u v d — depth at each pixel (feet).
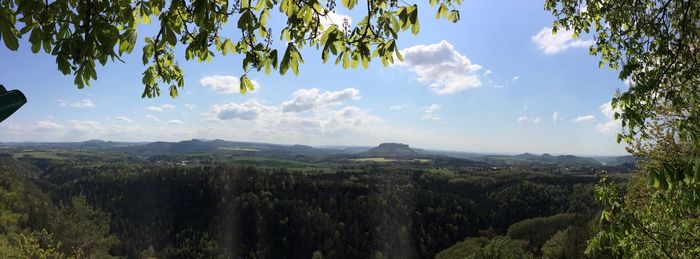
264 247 245.65
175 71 13.08
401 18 9.05
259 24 10.00
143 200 282.36
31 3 7.51
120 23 9.45
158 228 263.29
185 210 274.16
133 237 255.91
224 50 11.84
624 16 16.74
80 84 7.96
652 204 20.18
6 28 6.72
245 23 8.89
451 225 239.30
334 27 9.55
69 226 153.69
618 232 17.06
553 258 113.19
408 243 230.07
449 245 230.89
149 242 255.09
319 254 223.30
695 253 18.94
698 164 7.97
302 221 250.57
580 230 102.89
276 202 265.75
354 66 10.85
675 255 19.93
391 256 226.58
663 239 19.02
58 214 202.08
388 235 237.04
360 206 259.60
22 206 194.29
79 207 159.84
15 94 5.37
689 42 15.67
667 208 17.22
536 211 235.40
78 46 7.58
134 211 278.46
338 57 10.66
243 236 253.44
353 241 237.66
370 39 10.00
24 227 177.47
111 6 8.73
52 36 8.32
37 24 7.91
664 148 22.70
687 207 15.26
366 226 247.50
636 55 17.17
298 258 239.50
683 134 14.08
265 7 10.37
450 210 253.03
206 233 254.27
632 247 20.12
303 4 9.55
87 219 161.68
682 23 15.15
